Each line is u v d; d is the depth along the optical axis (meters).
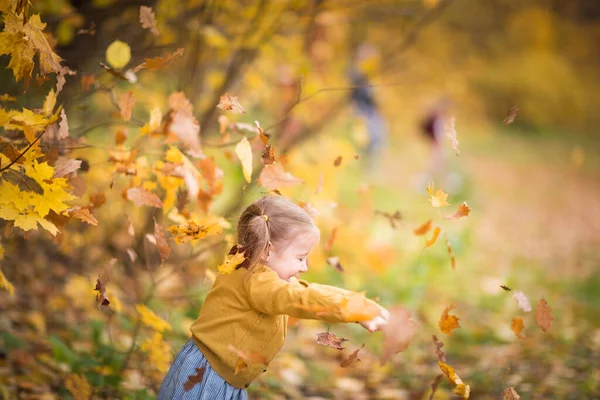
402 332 2.30
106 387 3.55
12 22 2.32
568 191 15.98
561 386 4.44
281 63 5.75
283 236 2.69
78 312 4.68
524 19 23.41
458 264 8.01
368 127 12.47
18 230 4.30
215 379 2.71
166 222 4.71
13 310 4.46
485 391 4.46
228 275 2.75
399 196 11.75
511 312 6.57
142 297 4.70
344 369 4.85
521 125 25.45
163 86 5.04
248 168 2.60
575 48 25.73
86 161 3.05
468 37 19.34
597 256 9.93
